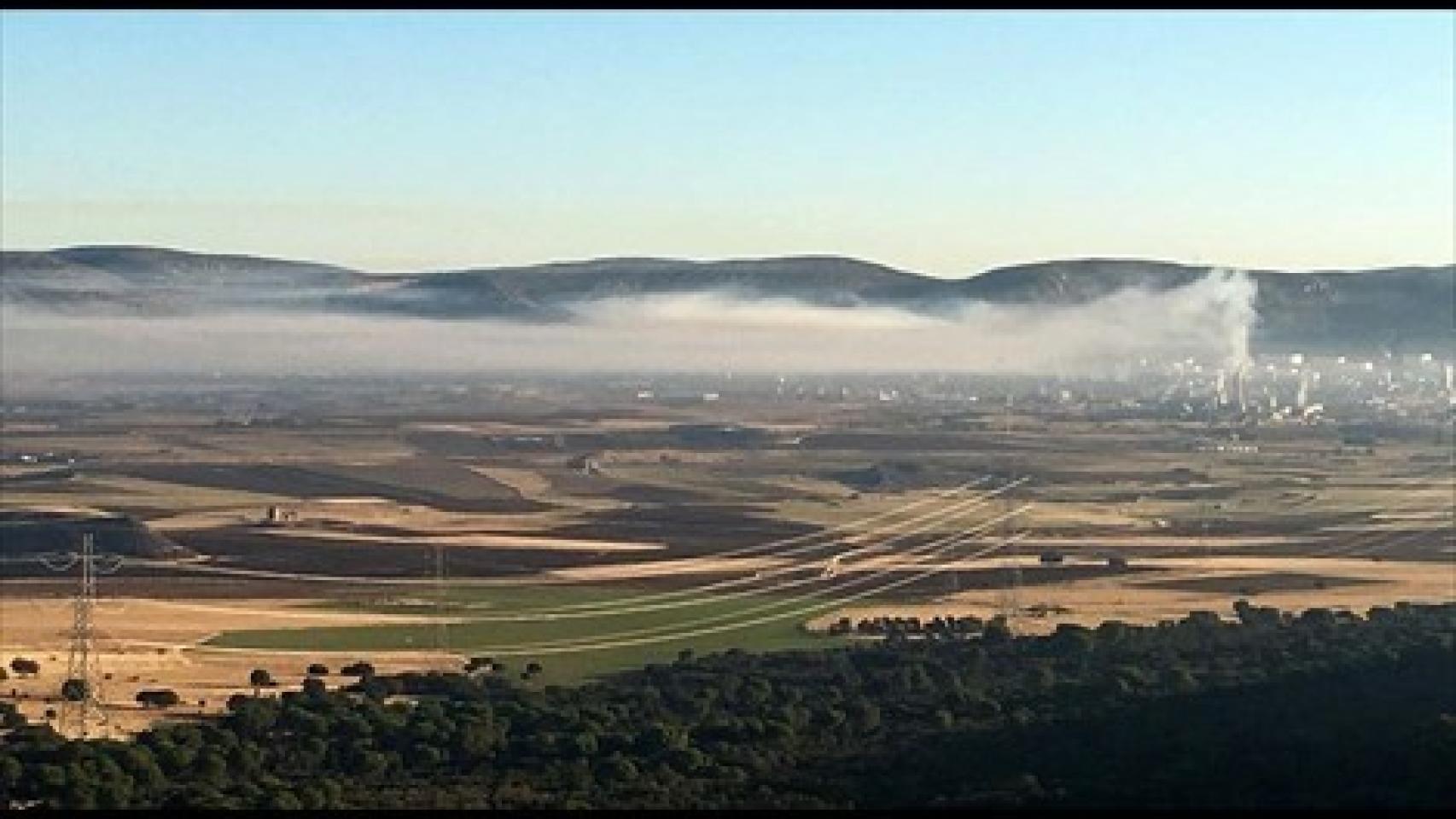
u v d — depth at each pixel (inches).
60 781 7568.9
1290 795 6653.5
